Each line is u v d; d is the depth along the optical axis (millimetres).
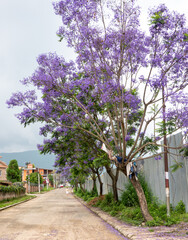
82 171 24016
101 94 10758
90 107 13047
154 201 12125
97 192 29172
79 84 12156
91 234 8102
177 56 9102
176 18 9086
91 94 12562
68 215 14188
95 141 15852
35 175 88750
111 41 10102
